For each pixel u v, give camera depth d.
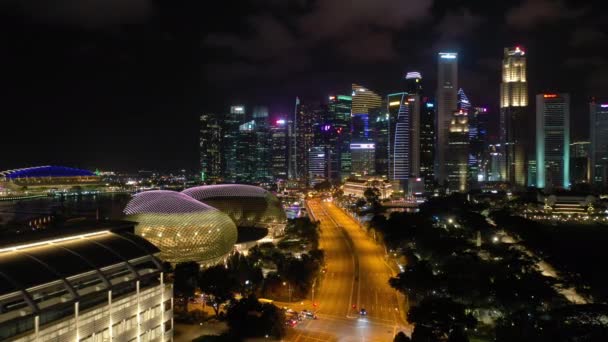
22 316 105.44
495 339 161.75
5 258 118.75
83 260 129.50
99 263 131.50
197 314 187.00
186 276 190.00
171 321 150.62
